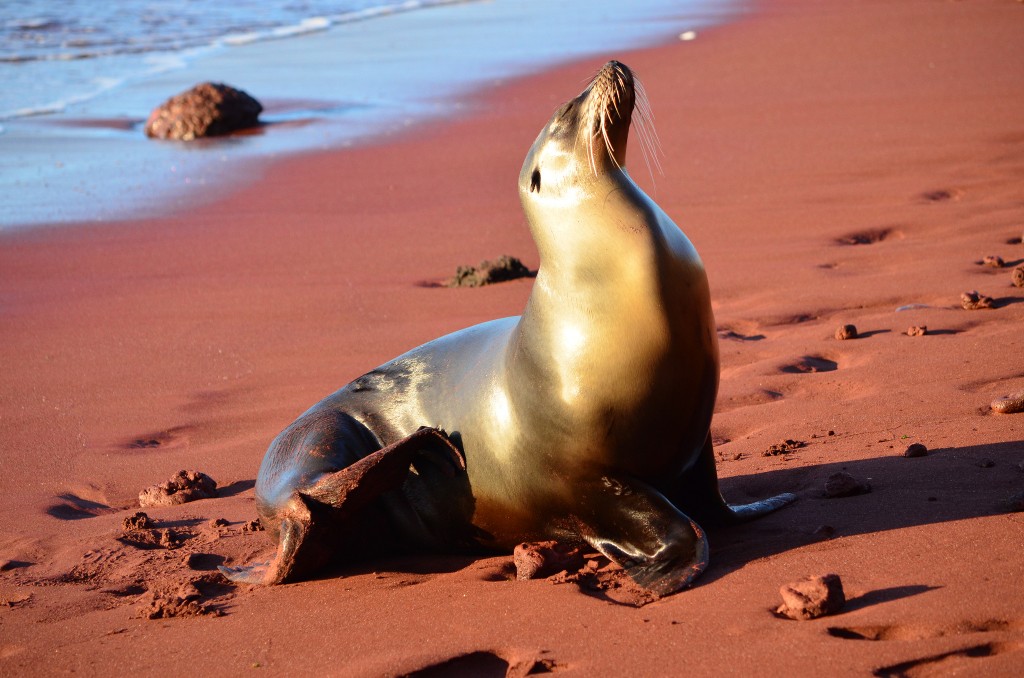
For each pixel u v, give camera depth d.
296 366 10.39
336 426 6.57
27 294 13.32
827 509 6.04
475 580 5.89
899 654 4.32
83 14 44.38
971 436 6.77
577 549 5.94
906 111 20.44
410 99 27.09
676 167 17.80
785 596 4.80
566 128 5.62
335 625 5.43
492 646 4.95
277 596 5.97
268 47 37.38
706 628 4.79
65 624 5.77
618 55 31.03
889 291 10.70
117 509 7.70
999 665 4.16
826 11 36.47
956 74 23.67
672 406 5.51
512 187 17.84
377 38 38.53
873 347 9.04
